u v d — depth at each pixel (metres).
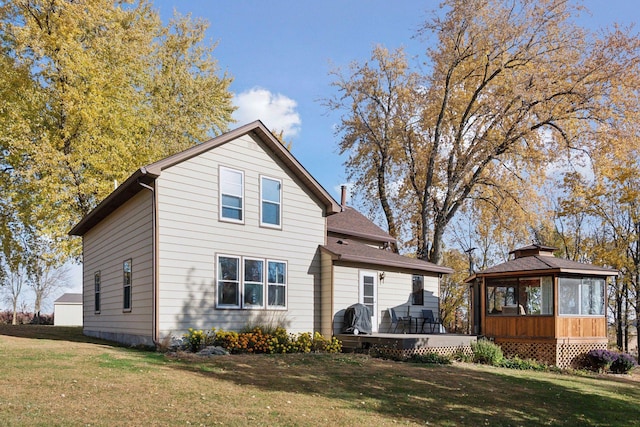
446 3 24.48
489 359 15.34
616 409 10.30
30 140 20.28
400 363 13.45
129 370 9.32
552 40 24.42
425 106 27.44
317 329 16.75
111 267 16.81
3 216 22.72
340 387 9.57
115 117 21.45
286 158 16.27
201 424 6.58
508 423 8.43
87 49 22.42
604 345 17.81
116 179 21.45
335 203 17.33
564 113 24.44
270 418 7.15
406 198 30.91
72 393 7.44
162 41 29.92
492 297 18.95
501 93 24.81
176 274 13.49
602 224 28.20
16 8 20.02
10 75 20.11
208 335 13.84
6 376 8.20
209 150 14.53
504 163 26.86
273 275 15.77
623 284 27.31
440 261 27.16
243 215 15.16
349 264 17.58
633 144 22.86
